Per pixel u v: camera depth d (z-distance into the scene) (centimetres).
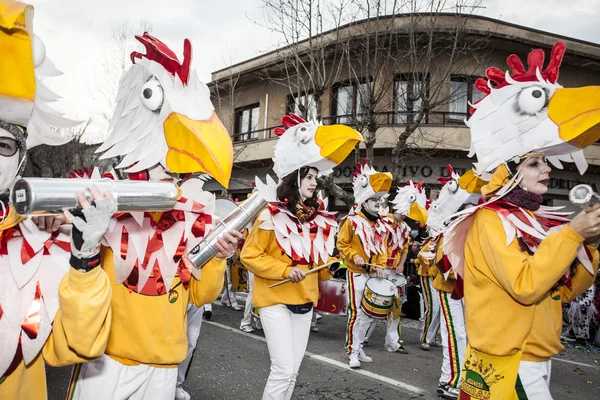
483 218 219
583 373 555
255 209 229
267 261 311
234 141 1766
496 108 230
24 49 144
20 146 155
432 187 1359
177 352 211
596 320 699
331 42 1121
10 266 161
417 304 853
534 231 205
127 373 204
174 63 196
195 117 195
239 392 434
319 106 1039
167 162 195
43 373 179
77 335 153
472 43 1248
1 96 144
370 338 701
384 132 1298
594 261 226
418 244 785
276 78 1648
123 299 202
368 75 1004
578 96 210
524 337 206
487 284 216
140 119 204
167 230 210
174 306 211
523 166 223
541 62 224
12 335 159
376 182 553
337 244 553
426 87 1020
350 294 536
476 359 221
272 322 310
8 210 162
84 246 146
